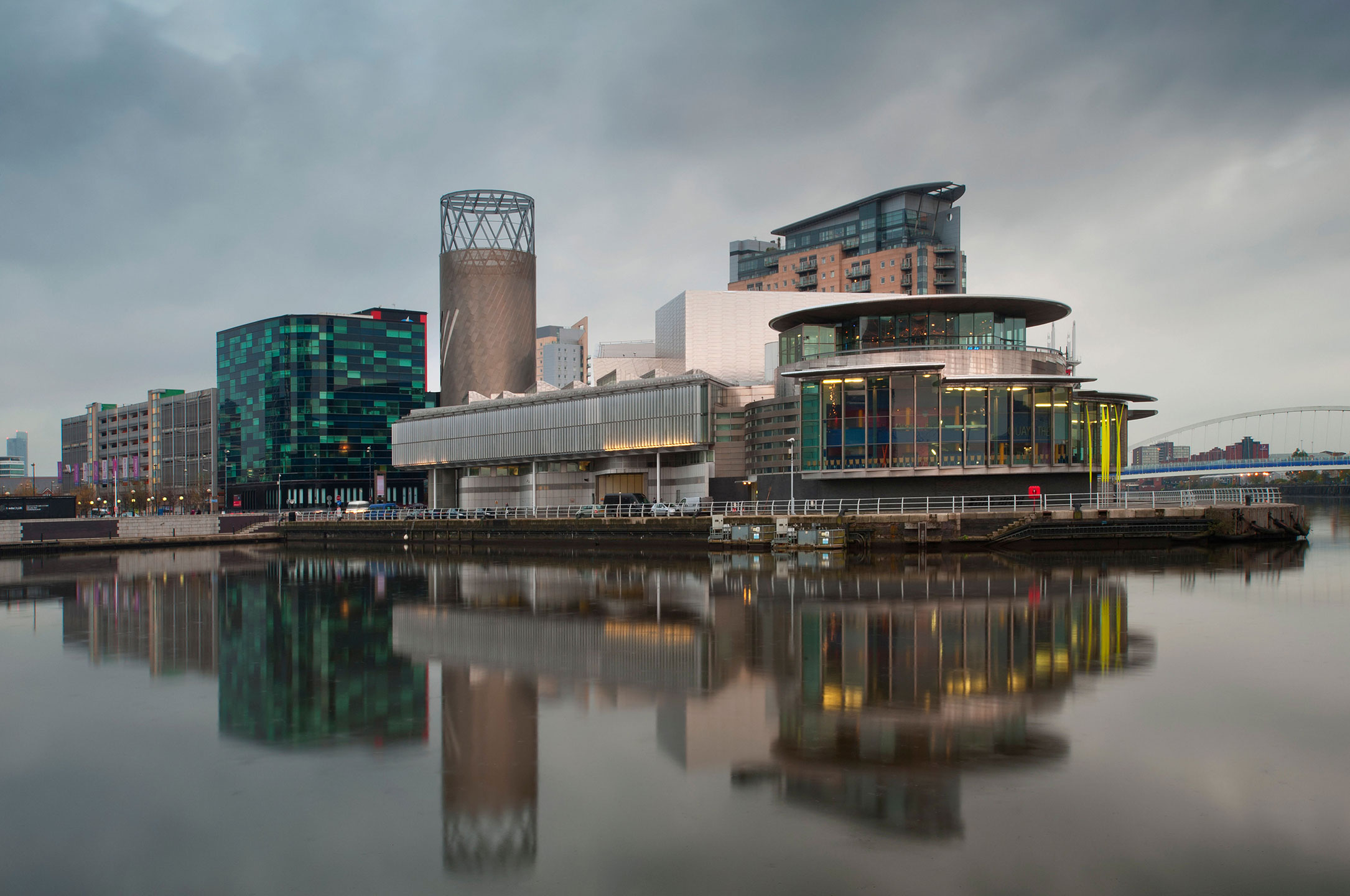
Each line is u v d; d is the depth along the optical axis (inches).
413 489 7608.3
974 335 3390.7
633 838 664.4
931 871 598.5
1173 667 1148.5
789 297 4697.3
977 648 1283.2
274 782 806.5
